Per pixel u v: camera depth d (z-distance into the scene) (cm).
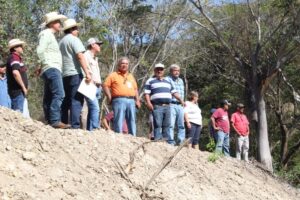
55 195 679
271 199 1167
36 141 791
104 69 3238
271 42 2639
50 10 2331
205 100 3591
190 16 3098
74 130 909
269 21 2647
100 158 848
